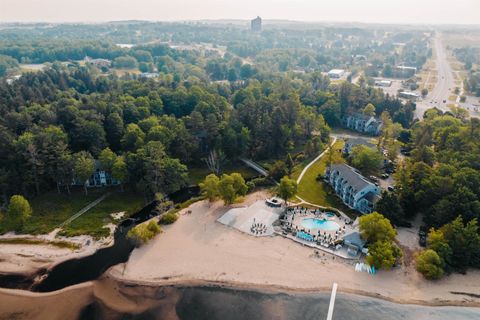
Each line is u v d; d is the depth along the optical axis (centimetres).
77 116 14362
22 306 8269
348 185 12150
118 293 8606
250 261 9531
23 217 10900
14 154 12262
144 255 9812
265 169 14912
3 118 13988
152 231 10475
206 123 15250
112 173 12519
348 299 8319
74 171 12338
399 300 8281
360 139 16488
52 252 10081
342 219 11331
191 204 12338
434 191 10744
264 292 8556
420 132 15675
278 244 10175
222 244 10188
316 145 16075
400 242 10144
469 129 13750
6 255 9962
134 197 12838
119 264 9550
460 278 8900
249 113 16412
